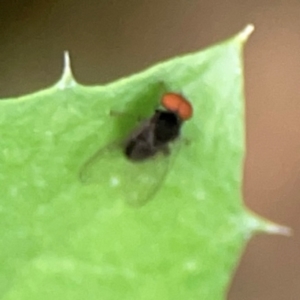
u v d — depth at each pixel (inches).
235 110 1.8
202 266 1.8
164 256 1.8
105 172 1.9
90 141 1.8
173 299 1.8
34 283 1.8
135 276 1.8
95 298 1.8
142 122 1.8
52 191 1.8
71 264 1.9
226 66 1.8
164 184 1.8
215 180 1.8
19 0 2.7
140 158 1.9
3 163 1.8
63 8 2.8
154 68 1.8
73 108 1.8
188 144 1.8
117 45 2.8
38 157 1.8
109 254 1.9
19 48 2.7
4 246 1.8
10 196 1.8
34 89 2.7
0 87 2.7
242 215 1.8
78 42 2.8
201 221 1.8
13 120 1.8
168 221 1.8
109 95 1.8
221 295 1.8
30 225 1.8
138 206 1.9
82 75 2.8
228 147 1.8
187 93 1.8
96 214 1.9
